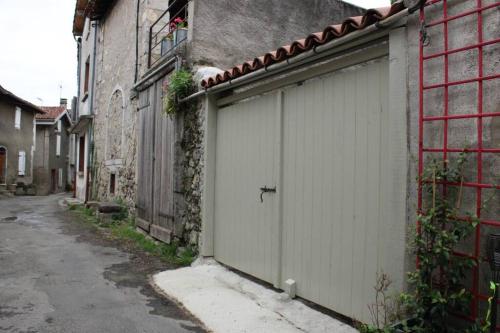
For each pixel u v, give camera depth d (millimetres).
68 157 32469
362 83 3146
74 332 3229
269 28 6492
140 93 8086
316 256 3535
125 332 3254
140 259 5727
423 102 2562
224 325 3330
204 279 4570
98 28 12891
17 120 23203
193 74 5648
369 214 3027
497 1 2223
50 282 4586
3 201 17016
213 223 5254
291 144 3898
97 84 12805
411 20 2645
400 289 2631
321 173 3514
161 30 7457
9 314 3584
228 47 5977
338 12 7586
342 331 3020
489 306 2121
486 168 2254
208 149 5238
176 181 5973
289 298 3713
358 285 3098
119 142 9992
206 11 5812
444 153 2414
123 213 9047
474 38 2322
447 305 2355
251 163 4512
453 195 2391
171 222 6137
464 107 2355
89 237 7508
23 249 6379
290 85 3941
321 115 3539
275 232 4035
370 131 3055
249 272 4477
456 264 2285
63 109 29141
